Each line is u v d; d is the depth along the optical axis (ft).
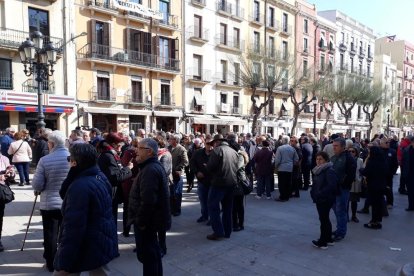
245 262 16.70
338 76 116.37
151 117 86.94
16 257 16.46
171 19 91.04
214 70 102.99
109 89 79.30
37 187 14.24
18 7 64.23
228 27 106.52
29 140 39.83
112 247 10.32
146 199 12.46
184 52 94.53
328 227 18.74
